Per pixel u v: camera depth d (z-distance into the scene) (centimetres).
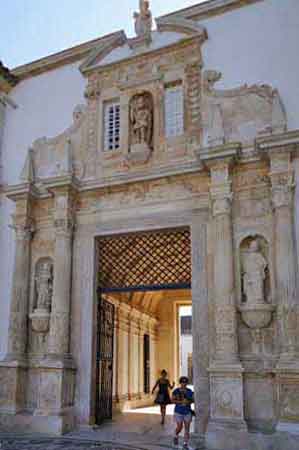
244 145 1015
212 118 1066
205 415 927
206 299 990
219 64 1115
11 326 1133
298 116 995
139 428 1079
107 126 1229
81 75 1280
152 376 1872
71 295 1129
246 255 973
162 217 1078
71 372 1070
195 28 1145
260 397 884
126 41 1248
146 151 1119
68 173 1170
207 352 960
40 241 1204
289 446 803
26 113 1329
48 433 996
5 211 1266
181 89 1166
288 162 945
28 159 1241
